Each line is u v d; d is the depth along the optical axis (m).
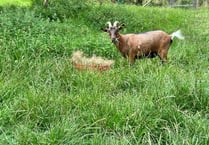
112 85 8.15
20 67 8.83
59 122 5.98
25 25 12.44
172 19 19.36
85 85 8.04
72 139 5.60
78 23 15.68
